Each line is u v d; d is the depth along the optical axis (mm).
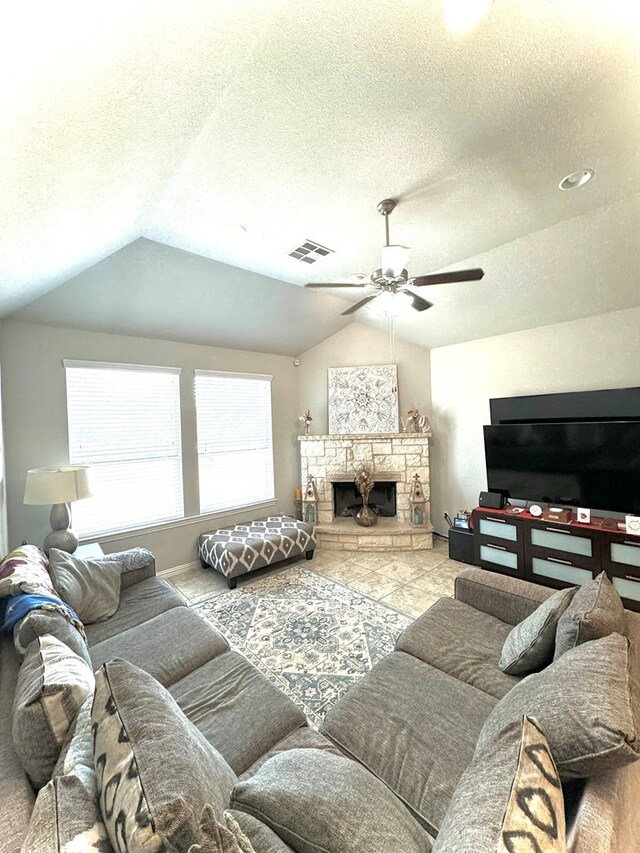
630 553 2932
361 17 1167
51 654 1324
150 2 852
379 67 1361
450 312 4117
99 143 1336
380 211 2373
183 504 4145
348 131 1702
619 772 964
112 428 3672
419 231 2705
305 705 2066
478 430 4555
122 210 2084
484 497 3971
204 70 1241
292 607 3158
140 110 1281
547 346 3916
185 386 4180
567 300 3445
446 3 1133
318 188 2152
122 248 2867
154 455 3949
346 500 5258
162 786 764
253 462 4848
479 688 1621
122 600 2582
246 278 3602
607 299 3309
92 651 1969
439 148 1838
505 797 753
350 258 3148
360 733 1419
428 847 921
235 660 1895
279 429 5105
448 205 2363
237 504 4672
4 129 1011
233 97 1479
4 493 2875
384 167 1976
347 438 4871
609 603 1469
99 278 3045
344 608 3127
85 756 1002
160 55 1061
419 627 2016
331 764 1020
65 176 1421
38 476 2738
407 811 988
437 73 1401
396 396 5039
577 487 3436
